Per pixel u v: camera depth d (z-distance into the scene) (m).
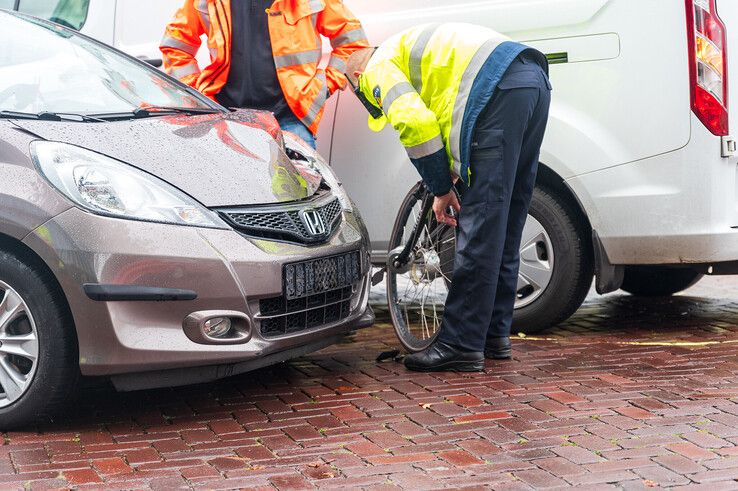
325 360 5.32
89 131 4.36
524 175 5.02
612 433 3.92
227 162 4.53
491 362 5.13
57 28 5.27
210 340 4.16
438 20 5.86
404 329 5.38
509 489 3.37
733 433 3.88
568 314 5.71
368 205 6.11
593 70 5.45
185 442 4.00
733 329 5.83
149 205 4.13
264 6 6.10
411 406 4.38
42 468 3.72
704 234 5.27
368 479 3.51
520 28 5.60
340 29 6.09
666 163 5.32
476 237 4.85
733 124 5.32
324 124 6.25
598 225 5.47
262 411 4.40
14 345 4.19
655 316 6.30
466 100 4.73
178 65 6.31
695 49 5.22
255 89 6.15
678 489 3.33
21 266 4.11
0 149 4.18
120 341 4.04
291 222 4.47
